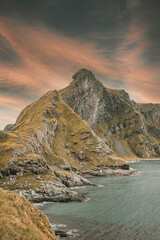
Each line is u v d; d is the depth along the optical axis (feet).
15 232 67.67
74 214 205.05
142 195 297.33
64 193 271.90
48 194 267.59
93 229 163.12
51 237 87.45
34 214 95.50
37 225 88.63
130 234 153.17
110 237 147.13
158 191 326.65
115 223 177.37
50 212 213.25
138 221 182.50
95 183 423.23
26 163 320.29
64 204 248.73
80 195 278.87
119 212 211.82
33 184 280.10
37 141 519.60
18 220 77.36
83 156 646.74
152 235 151.43
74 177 394.11
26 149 369.09
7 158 331.57
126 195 298.97
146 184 400.06
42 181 288.30
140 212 210.79
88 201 264.72
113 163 617.21
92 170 572.10
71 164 596.70
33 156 343.46
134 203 250.16
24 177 296.51
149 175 549.13
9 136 420.36
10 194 98.17
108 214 204.74
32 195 261.03
